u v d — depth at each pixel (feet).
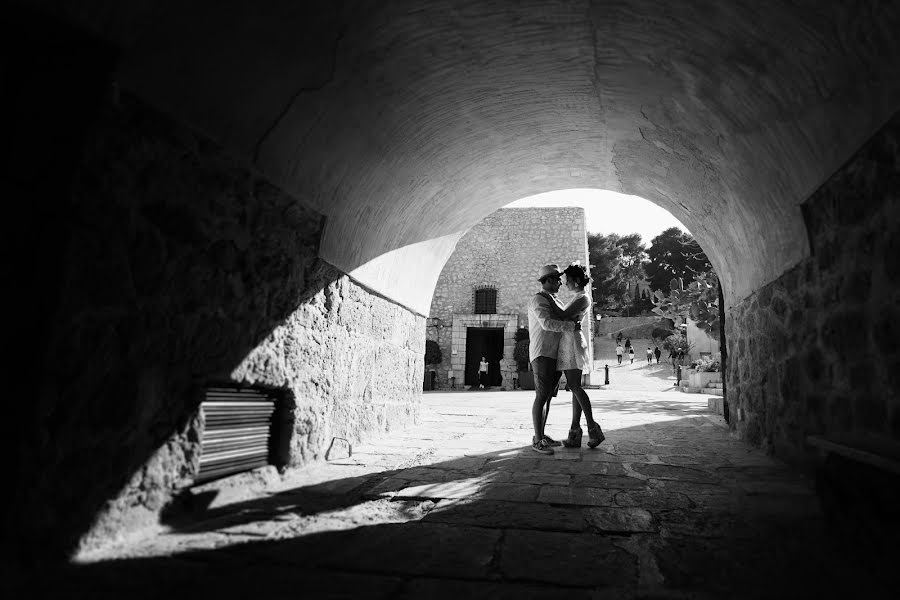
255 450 9.35
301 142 9.29
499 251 64.80
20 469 4.99
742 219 13.47
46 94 5.25
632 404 31.73
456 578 5.36
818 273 9.55
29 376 5.11
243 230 8.46
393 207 14.07
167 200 6.76
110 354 6.00
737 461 12.06
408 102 11.11
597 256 160.15
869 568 5.55
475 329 69.05
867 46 6.19
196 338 7.48
